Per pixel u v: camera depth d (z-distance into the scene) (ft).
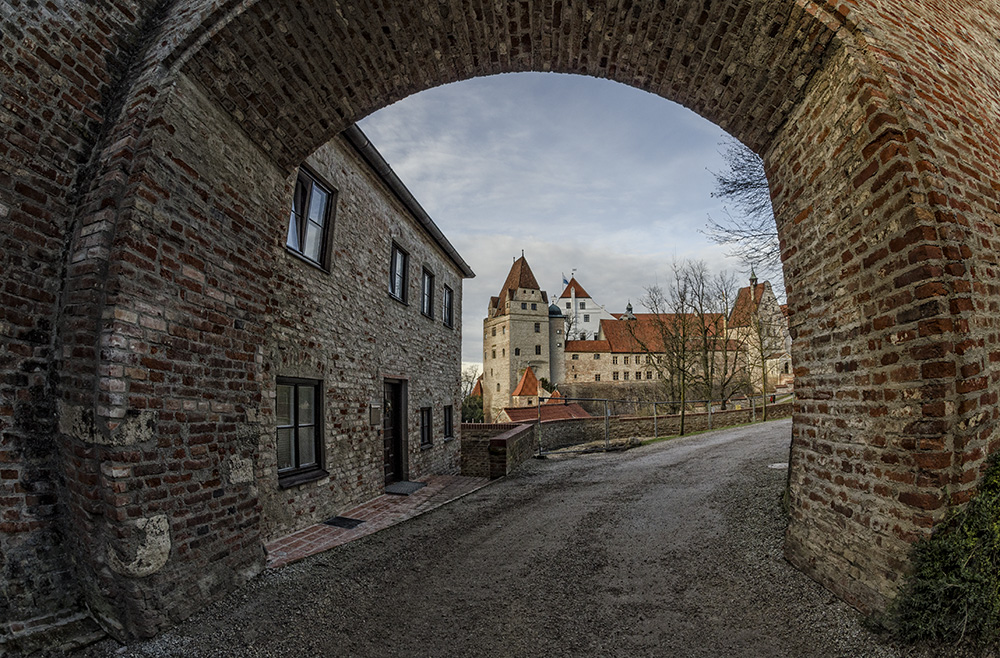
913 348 8.75
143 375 10.21
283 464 19.31
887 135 9.29
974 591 7.95
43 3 10.48
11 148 9.91
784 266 13.23
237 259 13.29
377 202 27.96
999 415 9.23
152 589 10.19
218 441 12.23
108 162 10.75
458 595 12.49
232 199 13.16
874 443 9.68
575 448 53.42
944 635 8.17
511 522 19.70
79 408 10.01
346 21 12.57
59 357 10.53
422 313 35.55
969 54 13.23
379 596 12.47
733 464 28.63
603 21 13.23
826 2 10.28
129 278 10.00
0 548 9.70
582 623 10.82
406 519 20.81
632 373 205.36
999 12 17.22
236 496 12.70
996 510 8.32
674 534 16.42
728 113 14.05
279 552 15.99
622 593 12.23
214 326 12.30
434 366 37.86
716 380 114.01
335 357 22.66
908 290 8.86
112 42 11.92
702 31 12.19
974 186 10.10
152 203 10.59
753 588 11.73
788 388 116.88
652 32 12.99
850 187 10.36
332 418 22.16
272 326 17.97
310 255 21.40
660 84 14.76
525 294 202.49
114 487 9.61
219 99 12.60
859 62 9.98
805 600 10.75
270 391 17.76
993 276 9.67
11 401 9.95
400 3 12.62
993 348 9.23
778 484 20.86
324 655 9.64
